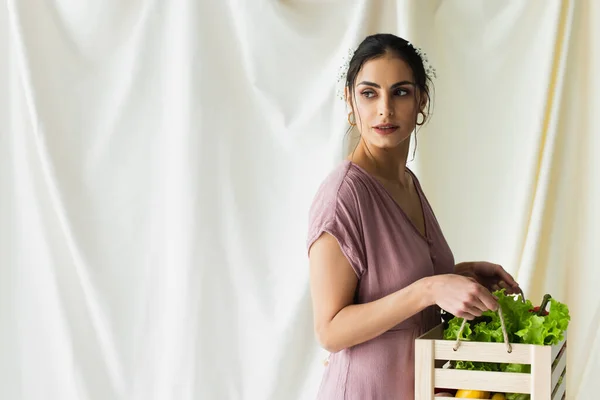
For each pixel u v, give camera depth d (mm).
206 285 2457
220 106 2471
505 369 1397
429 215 1683
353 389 1479
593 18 2281
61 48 2541
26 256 2613
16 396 2631
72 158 2549
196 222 2453
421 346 1387
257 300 2443
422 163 2365
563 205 2303
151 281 2541
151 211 2537
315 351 2422
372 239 1477
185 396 2459
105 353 2549
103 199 2551
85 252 2527
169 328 2490
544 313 1521
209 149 2463
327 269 1451
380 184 1531
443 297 1331
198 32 2451
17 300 2617
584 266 2295
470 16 2355
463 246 2396
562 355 1561
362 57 1531
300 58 2436
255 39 2447
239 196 2467
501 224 2367
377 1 2379
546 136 2299
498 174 2367
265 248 2457
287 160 2447
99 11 2518
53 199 2535
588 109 2291
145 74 2523
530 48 2330
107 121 2545
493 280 1788
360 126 1560
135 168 2541
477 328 1422
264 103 2459
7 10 2598
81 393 2537
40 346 2609
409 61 1525
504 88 2354
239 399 2449
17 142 2615
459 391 1391
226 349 2461
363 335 1408
